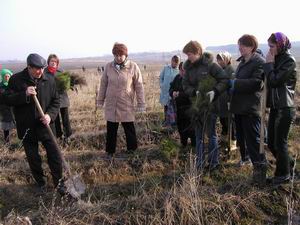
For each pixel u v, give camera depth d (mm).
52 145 5617
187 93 6230
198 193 5344
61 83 7516
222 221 4969
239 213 5121
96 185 6105
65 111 7934
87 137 8312
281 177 5527
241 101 5758
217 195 5277
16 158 7246
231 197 5262
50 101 5711
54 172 5648
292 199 5320
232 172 6316
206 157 6242
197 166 6188
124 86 6691
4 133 8344
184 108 7105
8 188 5961
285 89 5148
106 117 6844
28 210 5285
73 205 5176
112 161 6949
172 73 8984
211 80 5754
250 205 5207
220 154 7113
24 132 5602
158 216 4848
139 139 8273
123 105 6750
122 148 7941
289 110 5199
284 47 5016
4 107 8055
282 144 5379
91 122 10070
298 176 5938
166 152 7137
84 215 4918
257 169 5629
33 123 5547
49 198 5637
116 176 6645
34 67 5309
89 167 6852
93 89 15922
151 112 10602
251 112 5707
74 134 8477
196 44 5934
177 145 7297
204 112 5926
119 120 6789
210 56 5922
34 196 5754
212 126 6207
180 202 5012
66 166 5656
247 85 5547
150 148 7637
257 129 5766
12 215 4898
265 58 5746
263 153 5562
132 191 5840
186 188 5211
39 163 5887
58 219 4793
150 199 5219
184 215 4891
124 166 6859
